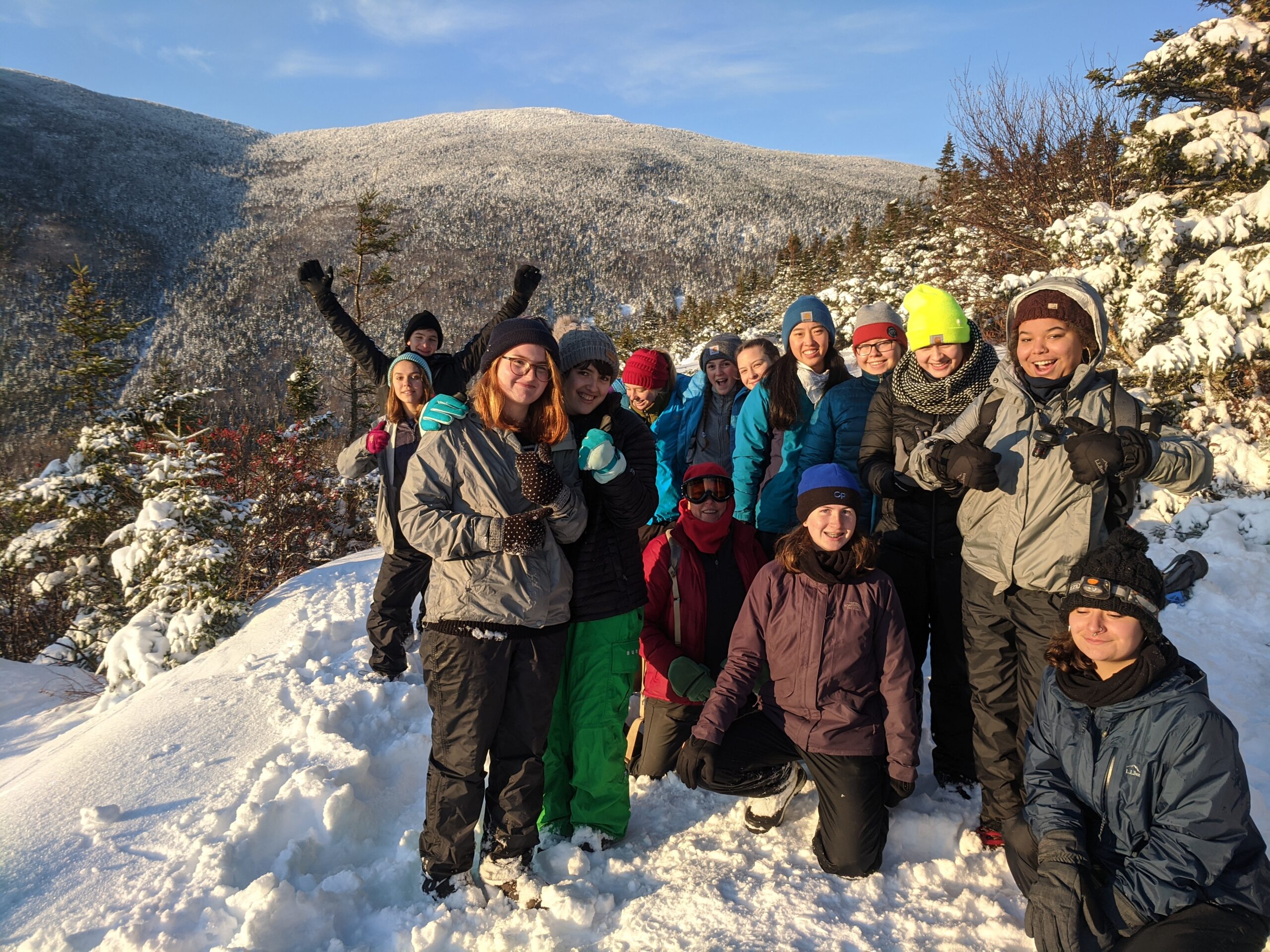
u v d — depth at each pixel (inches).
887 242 1254.3
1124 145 273.0
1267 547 175.8
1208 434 209.5
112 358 426.3
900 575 104.6
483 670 81.8
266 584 321.1
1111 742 70.2
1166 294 235.9
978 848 93.7
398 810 107.2
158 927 77.7
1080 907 67.2
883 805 89.2
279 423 412.5
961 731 104.7
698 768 89.8
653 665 109.2
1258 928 63.6
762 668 96.8
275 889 80.3
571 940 79.1
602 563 91.9
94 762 113.7
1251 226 218.5
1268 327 206.1
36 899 83.5
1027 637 87.0
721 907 82.6
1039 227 493.0
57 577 313.6
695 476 110.4
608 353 92.8
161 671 185.3
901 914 82.3
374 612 143.1
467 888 84.4
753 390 141.3
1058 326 82.4
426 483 82.1
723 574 113.3
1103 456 74.9
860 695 92.0
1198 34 251.9
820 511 91.0
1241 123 236.2
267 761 112.1
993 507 87.4
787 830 99.0
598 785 94.0
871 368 120.2
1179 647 150.3
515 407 86.0
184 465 231.9
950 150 854.5
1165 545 189.9
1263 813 96.3
